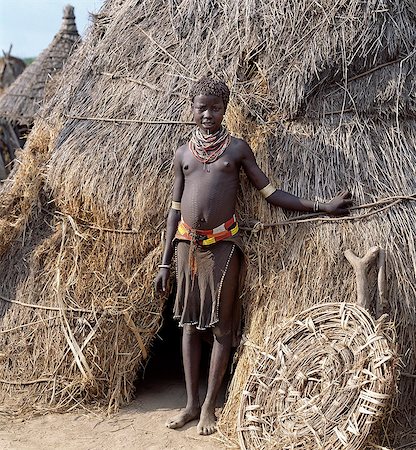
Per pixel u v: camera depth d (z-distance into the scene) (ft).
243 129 15.83
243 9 16.81
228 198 14.94
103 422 15.93
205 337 16.71
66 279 17.15
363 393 12.98
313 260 15.01
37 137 19.11
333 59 15.66
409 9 16.52
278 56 16.01
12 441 14.88
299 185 15.44
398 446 14.44
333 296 14.78
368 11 15.79
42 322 17.15
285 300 15.07
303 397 13.56
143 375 18.25
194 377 15.84
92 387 16.66
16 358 17.24
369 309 14.51
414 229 15.10
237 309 15.80
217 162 14.87
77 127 17.98
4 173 40.32
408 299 14.84
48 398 16.70
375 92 15.92
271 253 15.38
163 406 16.87
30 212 18.37
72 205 17.39
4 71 58.39
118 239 16.83
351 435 12.76
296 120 15.94
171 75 17.16
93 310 16.74
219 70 16.48
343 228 15.03
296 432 13.19
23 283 17.80
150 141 16.58
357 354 13.42
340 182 15.40
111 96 17.97
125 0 19.58
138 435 15.24
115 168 16.66
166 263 15.72
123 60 18.26
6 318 17.67
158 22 18.28
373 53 15.85
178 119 16.51
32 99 39.70
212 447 14.67
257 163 15.55
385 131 15.98
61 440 14.99
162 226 16.31
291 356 14.01
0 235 18.22
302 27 16.01
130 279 16.69
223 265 15.12
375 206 15.14
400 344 14.82
